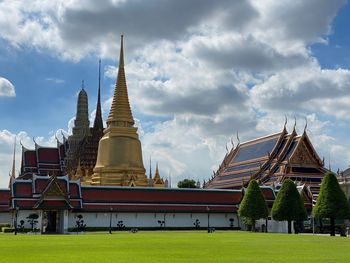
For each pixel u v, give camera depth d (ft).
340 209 282.97
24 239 220.84
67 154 621.72
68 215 356.18
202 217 393.91
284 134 500.74
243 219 385.70
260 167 492.13
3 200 391.24
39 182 361.10
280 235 273.95
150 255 126.93
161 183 562.66
